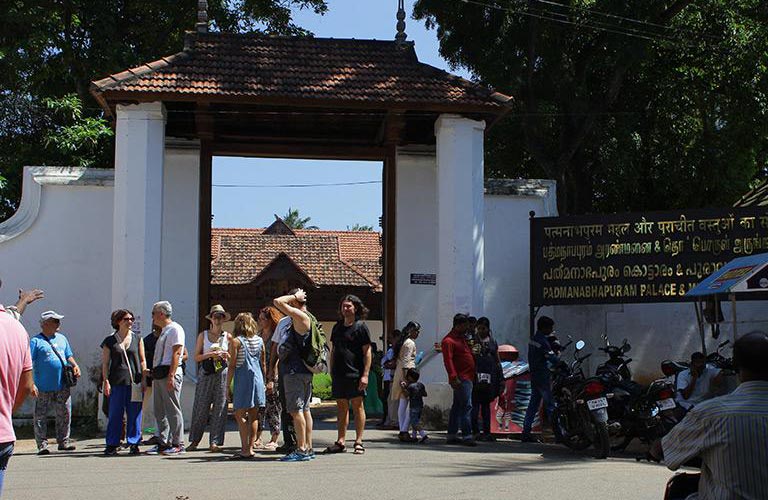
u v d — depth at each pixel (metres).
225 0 25.81
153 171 15.05
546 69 24.38
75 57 22.97
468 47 23.86
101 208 16.92
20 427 15.87
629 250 15.58
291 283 35.84
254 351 11.17
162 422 11.58
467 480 9.29
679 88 25.80
